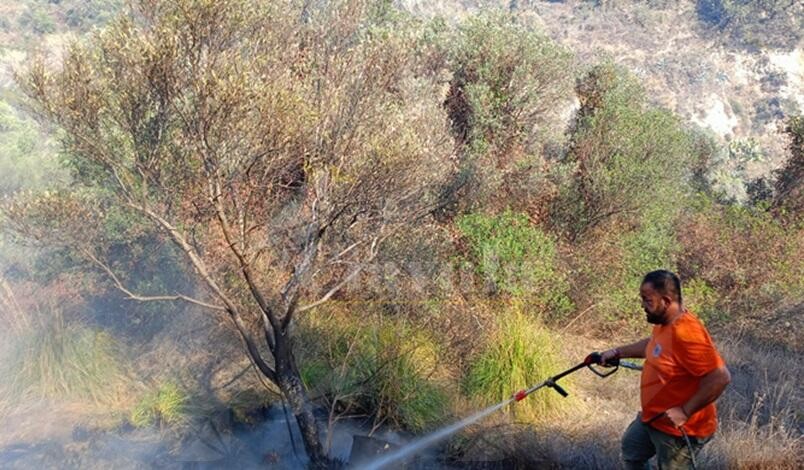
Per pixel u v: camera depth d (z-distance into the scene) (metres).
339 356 6.64
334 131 5.39
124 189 5.31
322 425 6.20
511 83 10.76
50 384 6.86
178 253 7.42
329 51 6.80
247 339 5.48
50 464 5.62
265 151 5.16
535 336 7.14
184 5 4.88
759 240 10.58
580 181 10.62
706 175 16.53
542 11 56.44
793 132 14.31
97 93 5.04
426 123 6.91
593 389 7.27
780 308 9.24
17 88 5.27
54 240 6.01
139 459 5.74
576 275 9.23
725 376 3.96
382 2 11.09
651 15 56.91
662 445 4.19
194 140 5.07
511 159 10.79
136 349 7.39
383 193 5.48
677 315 4.13
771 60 54.56
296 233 6.31
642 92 12.20
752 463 5.47
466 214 9.33
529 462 5.80
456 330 7.34
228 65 5.08
